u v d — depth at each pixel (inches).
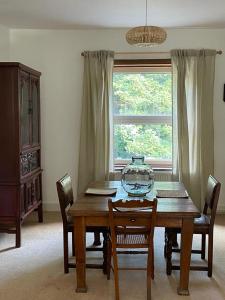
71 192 130.4
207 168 185.6
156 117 195.2
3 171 143.1
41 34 189.8
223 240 151.6
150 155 196.5
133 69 191.2
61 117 193.9
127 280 116.1
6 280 115.6
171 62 184.9
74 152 195.2
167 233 120.7
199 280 116.0
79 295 106.1
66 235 119.3
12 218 144.2
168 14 161.0
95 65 184.7
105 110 185.8
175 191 125.7
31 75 162.2
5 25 180.7
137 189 119.7
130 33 125.5
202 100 182.9
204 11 156.6
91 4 147.6
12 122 141.8
